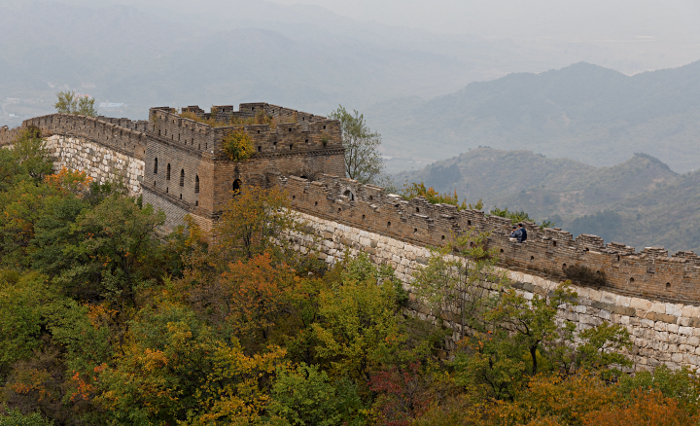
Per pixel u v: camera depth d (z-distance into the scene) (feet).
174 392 138.31
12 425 135.95
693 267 116.57
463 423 114.62
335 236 168.55
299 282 158.40
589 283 126.72
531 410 109.09
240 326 150.71
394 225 156.15
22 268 203.92
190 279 172.55
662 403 99.35
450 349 144.87
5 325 161.27
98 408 145.89
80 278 186.91
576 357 126.52
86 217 189.78
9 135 294.66
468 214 146.82
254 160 179.83
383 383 131.44
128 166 226.17
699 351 115.55
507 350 127.65
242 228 170.30
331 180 169.58
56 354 159.22
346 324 142.61
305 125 197.98
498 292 137.90
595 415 98.37
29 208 217.15
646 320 120.78
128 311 176.76
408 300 153.17
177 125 188.75
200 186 180.24
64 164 265.75
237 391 136.77
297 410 131.85
